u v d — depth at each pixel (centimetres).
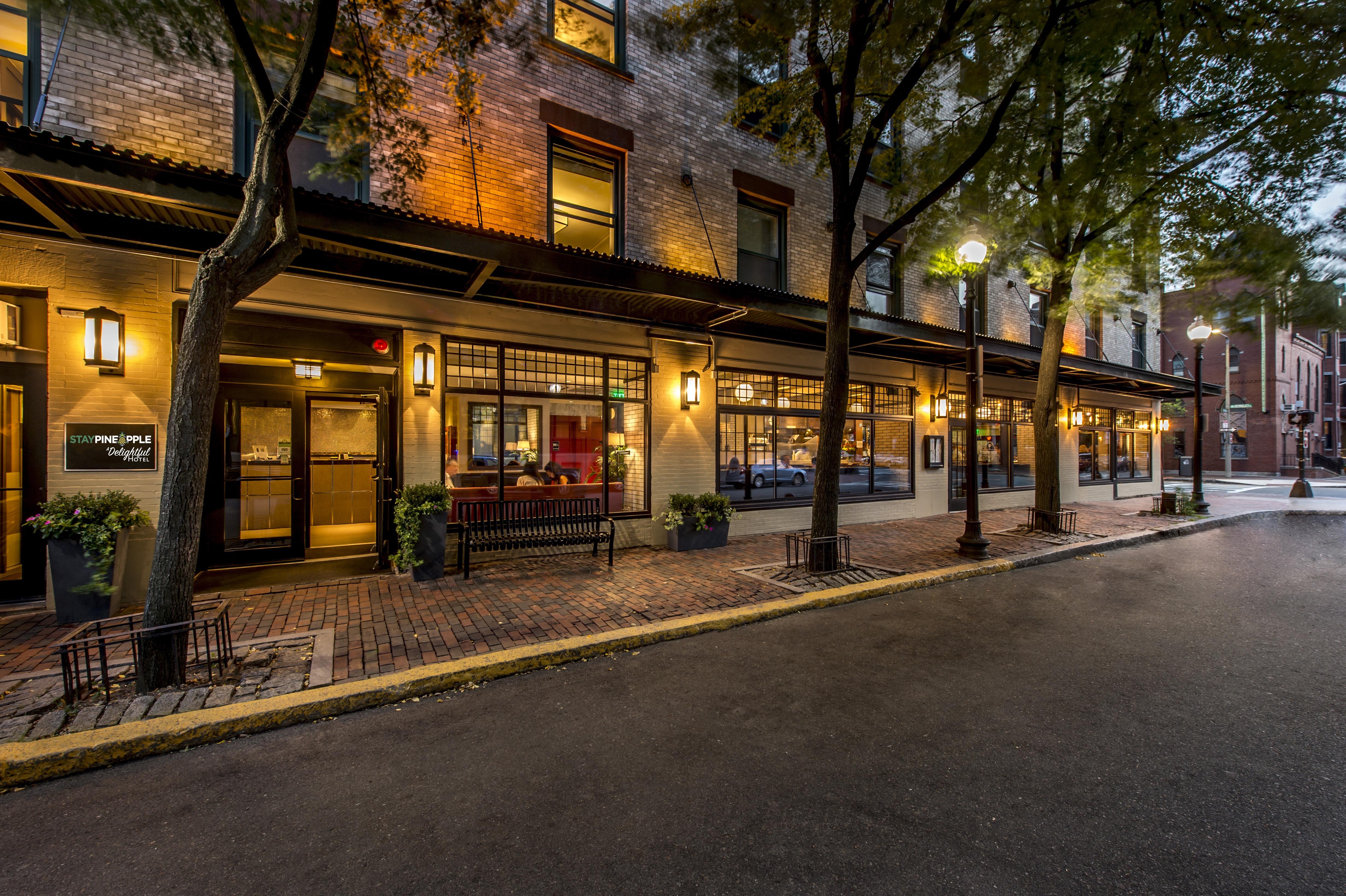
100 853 237
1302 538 1088
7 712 341
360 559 740
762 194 1023
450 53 630
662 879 219
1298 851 235
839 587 646
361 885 218
